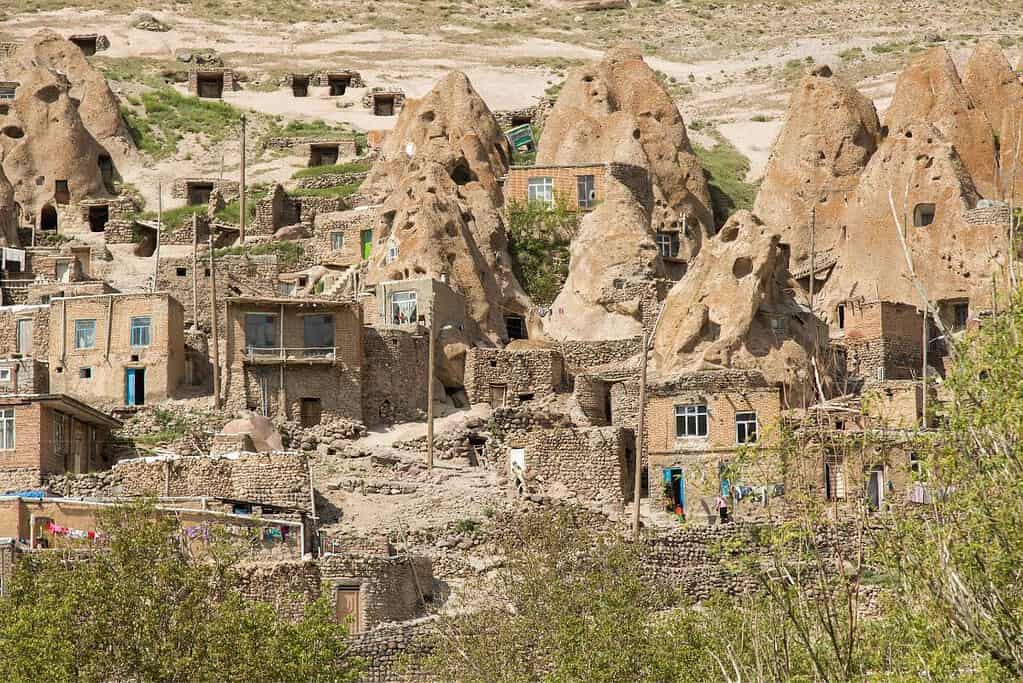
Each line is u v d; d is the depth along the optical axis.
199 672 109.88
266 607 116.19
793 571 83.00
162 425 189.50
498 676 121.94
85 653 109.44
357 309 197.75
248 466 164.88
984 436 74.31
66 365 197.00
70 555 119.25
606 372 195.38
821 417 85.56
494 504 170.25
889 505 78.50
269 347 196.38
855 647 79.38
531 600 126.75
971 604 72.88
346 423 191.38
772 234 194.50
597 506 171.12
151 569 113.94
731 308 190.75
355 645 133.12
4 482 169.12
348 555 145.62
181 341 199.88
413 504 169.38
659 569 145.25
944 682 72.44
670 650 115.56
